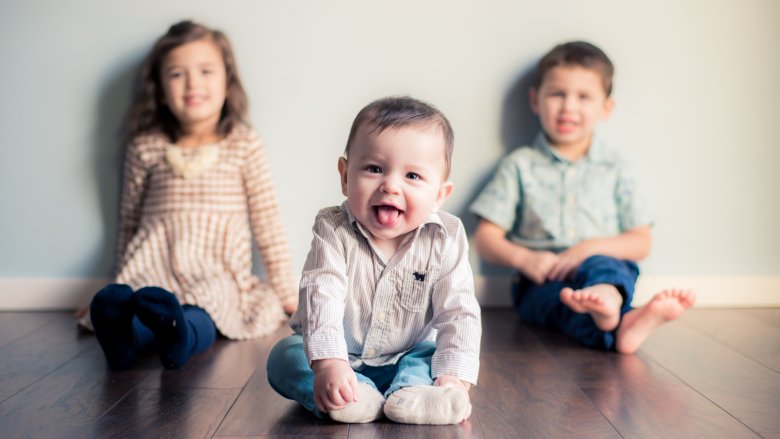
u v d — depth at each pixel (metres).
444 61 1.91
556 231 1.86
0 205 1.88
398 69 1.90
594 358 1.47
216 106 1.77
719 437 1.04
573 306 1.47
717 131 1.97
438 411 1.05
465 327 1.15
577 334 1.58
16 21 1.84
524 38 1.91
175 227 1.73
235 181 1.80
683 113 1.96
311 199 1.92
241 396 1.20
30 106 1.86
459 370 1.13
